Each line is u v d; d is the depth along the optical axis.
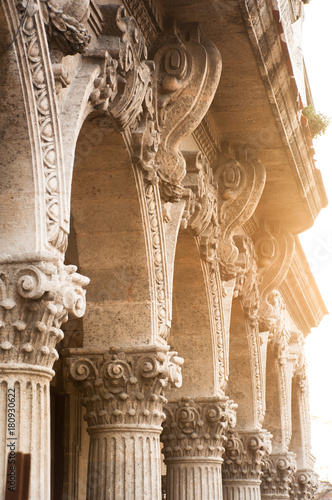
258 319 17.06
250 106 12.59
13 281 6.62
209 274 13.11
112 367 10.19
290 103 12.88
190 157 11.55
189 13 10.24
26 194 6.91
